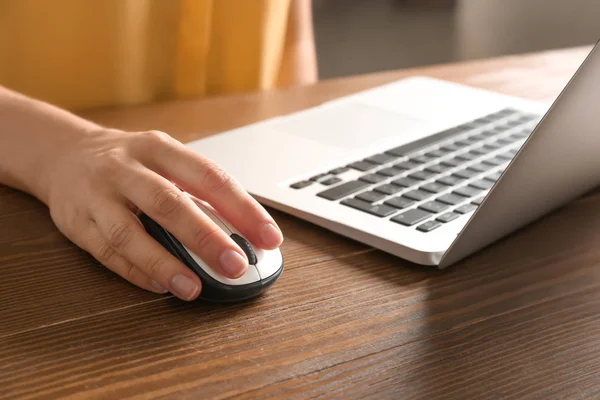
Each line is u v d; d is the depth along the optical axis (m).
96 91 1.15
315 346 0.48
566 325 0.51
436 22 3.96
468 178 0.71
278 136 0.84
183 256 0.53
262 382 0.44
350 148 0.80
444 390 0.44
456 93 1.03
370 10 4.29
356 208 0.65
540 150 0.52
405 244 0.59
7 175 0.71
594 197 0.74
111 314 0.52
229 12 1.22
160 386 0.43
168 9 1.16
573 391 0.44
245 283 0.53
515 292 0.56
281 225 0.67
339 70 3.36
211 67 1.25
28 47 1.11
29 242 0.62
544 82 1.13
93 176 0.59
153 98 1.20
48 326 0.50
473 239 0.57
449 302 0.54
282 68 1.35
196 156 0.59
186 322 0.51
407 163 0.75
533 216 0.64
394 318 0.52
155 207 0.55
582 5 3.51
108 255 0.57
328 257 0.61
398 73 1.20
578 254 0.62
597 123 0.56
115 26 1.12
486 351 0.48
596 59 0.47
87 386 0.43
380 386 0.44
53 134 0.69
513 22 3.69
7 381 0.43
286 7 1.27
